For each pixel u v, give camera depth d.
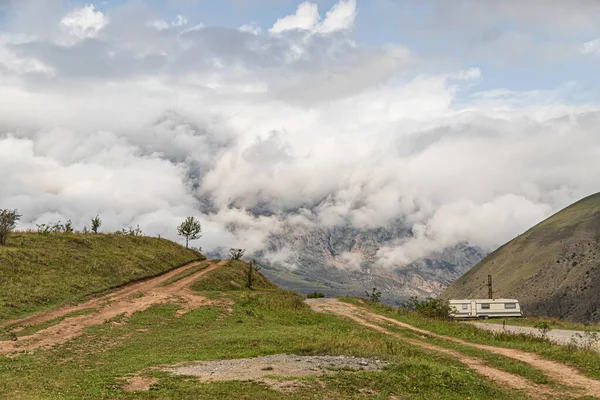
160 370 23.95
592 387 26.95
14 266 52.66
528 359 34.03
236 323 45.16
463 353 36.44
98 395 19.05
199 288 68.94
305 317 53.19
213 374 23.28
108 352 29.58
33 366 24.78
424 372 25.94
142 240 92.44
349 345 31.70
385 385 23.22
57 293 49.06
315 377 23.19
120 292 57.22
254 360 26.81
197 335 36.84
